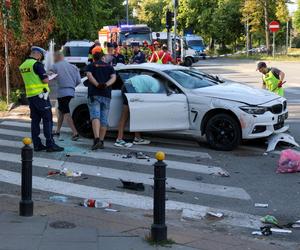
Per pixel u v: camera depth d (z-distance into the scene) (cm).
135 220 611
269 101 1036
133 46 2466
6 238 516
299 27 6812
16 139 1174
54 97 1969
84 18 2078
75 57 2905
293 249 548
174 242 523
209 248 518
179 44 3806
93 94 1034
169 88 1069
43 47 1959
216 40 7644
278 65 3881
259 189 788
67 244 503
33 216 595
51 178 838
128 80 1082
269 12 5941
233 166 926
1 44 1814
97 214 626
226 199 740
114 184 810
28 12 1881
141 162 950
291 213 681
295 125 1345
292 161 880
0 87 1839
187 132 1059
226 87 1077
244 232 612
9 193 747
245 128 1006
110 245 504
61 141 1131
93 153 1020
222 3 7025
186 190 782
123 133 1144
